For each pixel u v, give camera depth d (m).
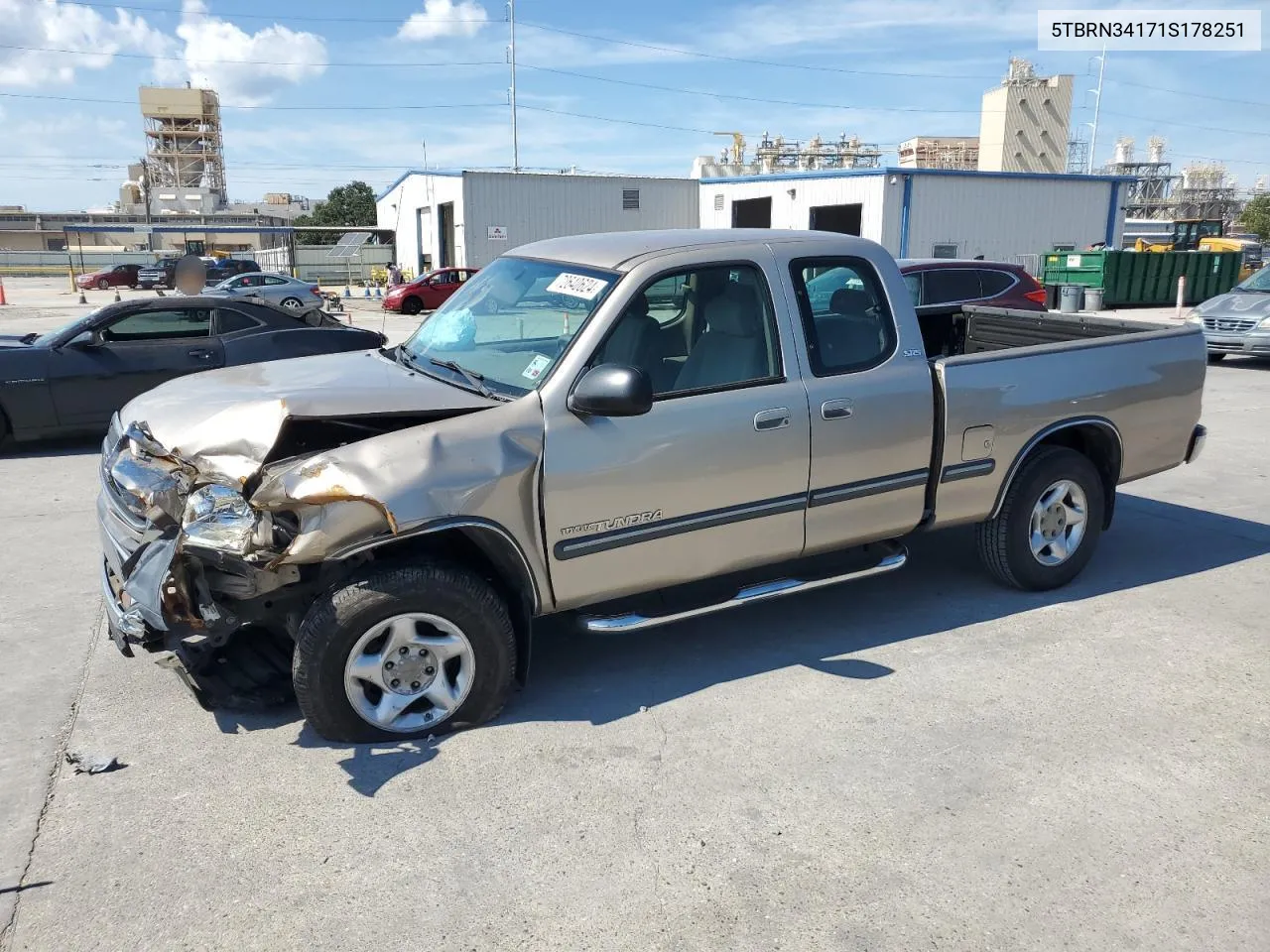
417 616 3.57
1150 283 28.83
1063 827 3.19
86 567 5.74
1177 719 3.90
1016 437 4.80
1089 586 5.36
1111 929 2.73
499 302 4.33
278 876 2.94
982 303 11.68
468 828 3.18
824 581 4.36
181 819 3.22
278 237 61.47
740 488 4.06
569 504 3.72
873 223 31.83
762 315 4.17
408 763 3.56
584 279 4.06
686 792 3.38
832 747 3.68
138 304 9.36
